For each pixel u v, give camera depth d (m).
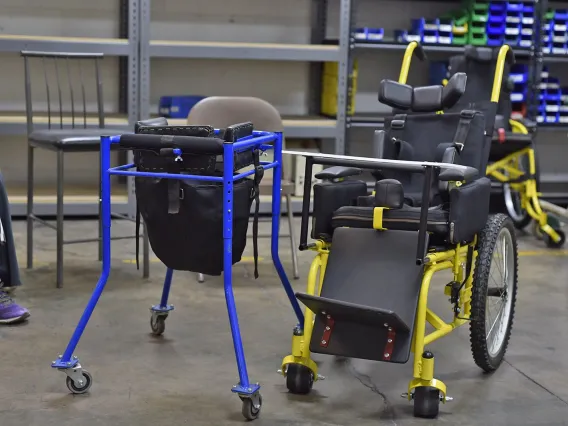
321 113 6.10
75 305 3.56
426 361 2.51
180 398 2.64
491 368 2.91
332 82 5.81
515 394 2.74
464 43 5.74
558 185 6.68
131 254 4.46
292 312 3.57
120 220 5.31
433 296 3.86
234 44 5.35
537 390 2.78
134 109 5.28
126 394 2.65
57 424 2.42
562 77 6.60
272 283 4.00
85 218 5.41
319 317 2.59
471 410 2.60
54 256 4.38
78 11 5.74
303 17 6.09
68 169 5.90
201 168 2.51
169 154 2.47
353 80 5.67
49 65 5.72
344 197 2.86
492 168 5.00
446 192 2.78
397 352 2.49
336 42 5.90
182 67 5.97
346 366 2.96
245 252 4.58
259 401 2.51
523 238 5.19
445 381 2.84
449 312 3.63
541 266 4.48
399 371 2.93
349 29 5.50
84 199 5.30
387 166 2.54
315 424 2.47
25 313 3.31
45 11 5.69
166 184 2.55
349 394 2.71
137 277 4.02
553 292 3.99
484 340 2.80
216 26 5.97
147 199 2.61
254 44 5.39
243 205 2.61
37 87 5.72
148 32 5.21
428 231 2.60
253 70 6.09
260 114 4.01
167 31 5.90
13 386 2.69
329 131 5.55
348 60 5.54
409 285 2.55
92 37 5.79
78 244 4.66
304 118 5.74
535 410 2.61
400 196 2.60
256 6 6.01
